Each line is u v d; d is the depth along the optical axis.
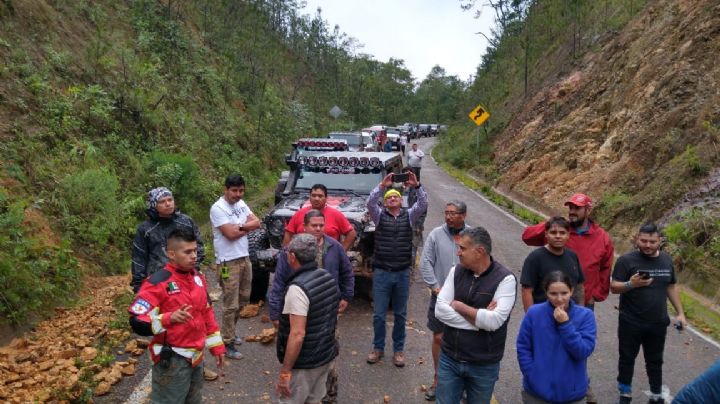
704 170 11.98
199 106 18.80
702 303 8.77
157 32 19.17
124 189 10.87
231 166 17.11
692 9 17.59
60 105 10.83
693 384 3.12
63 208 8.66
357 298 8.53
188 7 25.11
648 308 5.12
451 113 77.25
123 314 6.97
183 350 3.99
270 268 7.71
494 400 5.50
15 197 7.95
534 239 5.45
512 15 44.00
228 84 22.81
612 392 5.72
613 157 16.58
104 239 8.94
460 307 3.99
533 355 3.91
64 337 6.28
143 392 5.32
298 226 6.51
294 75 39.72
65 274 7.49
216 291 8.50
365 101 55.12
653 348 5.26
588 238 5.20
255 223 6.20
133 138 12.80
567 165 18.56
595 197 15.07
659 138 14.45
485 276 4.07
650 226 5.10
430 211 16.59
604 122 18.62
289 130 24.67
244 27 29.42
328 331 4.18
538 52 35.09
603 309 8.45
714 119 13.20
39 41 12.22
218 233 6.12
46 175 9.02
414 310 8.09
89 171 9.40
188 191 12.55
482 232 4.05
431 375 6.00
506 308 3.94
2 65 10.50
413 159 23.48
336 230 6.60
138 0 19.39
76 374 5.39
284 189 9.98
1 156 8.57
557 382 3.81
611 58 21.56
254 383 5.68
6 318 6.17
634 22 21.95
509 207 18.06
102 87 12.98
